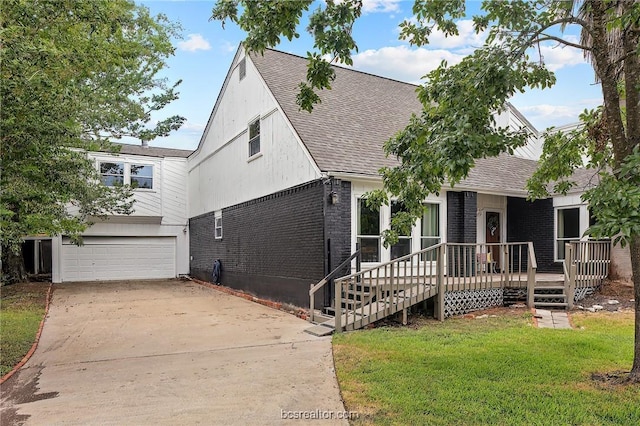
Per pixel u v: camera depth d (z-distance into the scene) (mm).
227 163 16469
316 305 10250
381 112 13812
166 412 4516
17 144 6512
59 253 19297
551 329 7645
